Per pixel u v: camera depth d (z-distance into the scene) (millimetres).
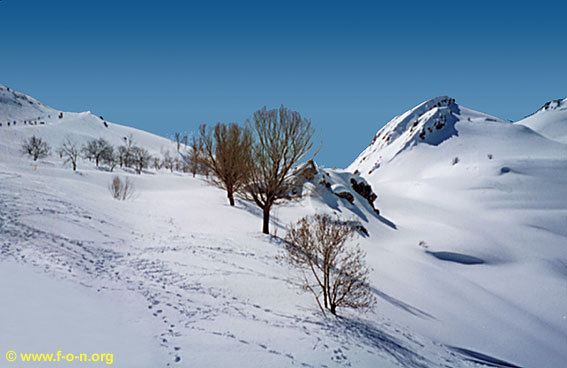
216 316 6980
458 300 15930
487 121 150500
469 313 14305
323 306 9680
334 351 6457
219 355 5262
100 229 12727
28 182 18688
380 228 32906
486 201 70875
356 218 30516
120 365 4344
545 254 34500
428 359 7758
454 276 20938
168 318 6363
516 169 90938
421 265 21062
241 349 5629
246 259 12633
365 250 20672
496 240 37906
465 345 10492
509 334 12977
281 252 15016
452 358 8609
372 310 10523
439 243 31234
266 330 6742
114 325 5527
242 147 24391
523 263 30453
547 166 92562
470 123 148000
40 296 5852
